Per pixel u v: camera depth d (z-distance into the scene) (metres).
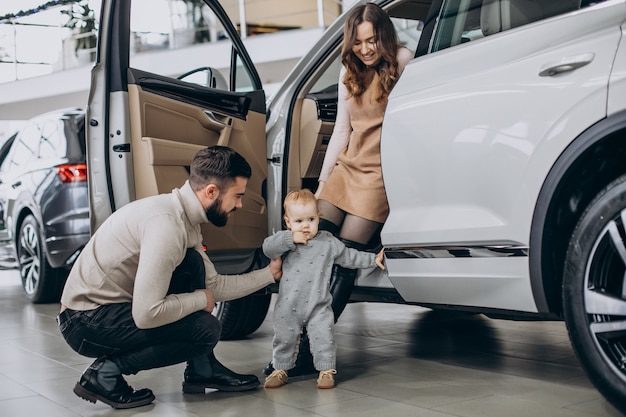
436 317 4.15
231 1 12.06
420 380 2.51
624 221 1.78
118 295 2.21
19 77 11.19
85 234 4.68
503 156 2.04
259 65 10.34
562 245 2.02
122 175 2.65
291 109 3.10
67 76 10.76
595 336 1.84
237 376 2.42
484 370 2.66
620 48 1.82
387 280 2.53
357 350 3.14
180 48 10.16
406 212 2.34
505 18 2.18
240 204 2.32
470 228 2.12
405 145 2.33
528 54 2.04
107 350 2.24
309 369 2.63
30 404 2.34
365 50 2.58
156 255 2.12
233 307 3.35
